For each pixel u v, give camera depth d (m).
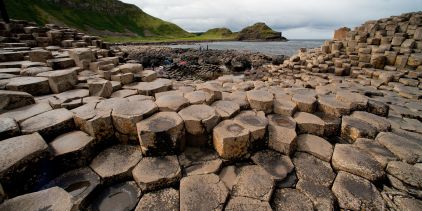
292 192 2.97
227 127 3.68
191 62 22.11
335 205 2.82
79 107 3.95
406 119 5.17
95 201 2.78
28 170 2.64
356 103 4.84
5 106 3.84
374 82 8.68
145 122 3.52
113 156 3.37
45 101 4.43
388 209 2.73
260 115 4.28
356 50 12.30
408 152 3.50
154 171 3.07
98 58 8.46
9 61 7.14
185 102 4.21
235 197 2.77
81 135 3.43
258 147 3.73
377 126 4.28
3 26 12.02
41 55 7.03
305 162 3.55
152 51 31.75
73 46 11.80
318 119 4.37
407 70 9.49
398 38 10.89
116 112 3.65
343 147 3.68
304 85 8.45
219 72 18.36
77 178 2.95
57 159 2.97
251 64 22.02
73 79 5.46
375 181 3.09
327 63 11.63
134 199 2.81
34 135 3.00
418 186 3.01
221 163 3.38
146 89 5.56
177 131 3.45
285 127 4.02
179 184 3.03
